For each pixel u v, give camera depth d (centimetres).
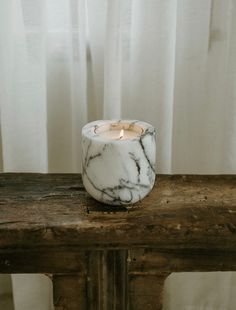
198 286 103
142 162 68
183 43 87
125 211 71
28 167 88
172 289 103
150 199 75
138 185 69
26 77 82
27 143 87
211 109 91
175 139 94
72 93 89
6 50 81
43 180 82
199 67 88
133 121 75
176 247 69
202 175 85
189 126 93
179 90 91
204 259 71
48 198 75
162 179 83
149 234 67
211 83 90
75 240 67
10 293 112
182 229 67
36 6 78
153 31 83
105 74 83
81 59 85
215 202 74
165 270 72
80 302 74
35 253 70
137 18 84
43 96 85
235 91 82
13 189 79
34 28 79
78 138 93
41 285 96
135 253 70
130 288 73
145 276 72
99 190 69
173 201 74
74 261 71
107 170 67
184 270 72
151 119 89
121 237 67
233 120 84
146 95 89
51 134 96
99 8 85
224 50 87
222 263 71
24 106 84
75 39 83
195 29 85
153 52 85
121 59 84
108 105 84
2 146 91
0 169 99
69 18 83
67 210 71
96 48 89
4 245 67
